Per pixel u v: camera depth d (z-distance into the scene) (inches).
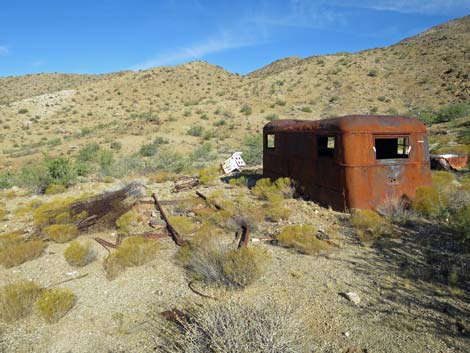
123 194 488.1
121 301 213.8
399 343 163.0
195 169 843.4
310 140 414.9
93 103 2989.7
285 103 2247.8
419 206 343.0
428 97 2018.9
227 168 743.1
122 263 260.2
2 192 658.2
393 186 358.6
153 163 961.5
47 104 2913.4
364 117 356.2
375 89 2304.4
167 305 205.6
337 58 3201.3
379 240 289.6
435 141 887.7
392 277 226.7
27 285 220.1
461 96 1878.7
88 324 191.5
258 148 1187.3
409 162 364.2
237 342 138.4
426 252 262.2
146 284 234.1
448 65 2358.5
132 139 1477.6
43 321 196.4
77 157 1175.0
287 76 2908.5
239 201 438.6
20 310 198.8
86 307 208.7
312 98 2319.1
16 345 176.1
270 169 531.5
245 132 1628.9
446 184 406.3
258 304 194.7
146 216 396.8
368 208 351.6
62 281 245.0
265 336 141.5
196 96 3316.9
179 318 189.0
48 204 478.0
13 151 1503.4
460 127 1077.8
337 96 2276.1
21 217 447.5
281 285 222.1
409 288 211.8
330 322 181.2
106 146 1379.2
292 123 474.0
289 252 276.5
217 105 2252.7
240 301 198.8
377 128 352.5
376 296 204.7
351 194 351.6
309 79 2696.9
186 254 264.4
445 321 177.6
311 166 415.5
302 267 247.9
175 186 582.6
